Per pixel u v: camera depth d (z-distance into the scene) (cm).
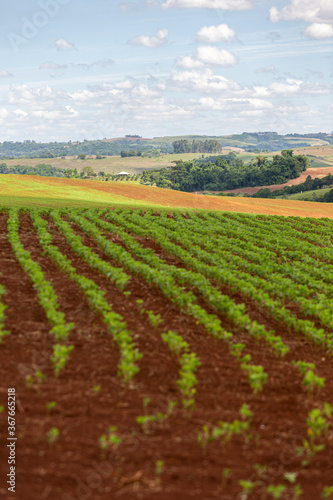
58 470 586
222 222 4369
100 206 5016
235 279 1720
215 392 873
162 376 927
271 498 558
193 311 1311
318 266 2433
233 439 693
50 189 6994
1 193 6100
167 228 3416
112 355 1016
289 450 674
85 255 2041
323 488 586
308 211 7050
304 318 1533
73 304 1403
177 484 575
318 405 856
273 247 2902
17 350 988
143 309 1356
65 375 886
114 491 554
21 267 1877
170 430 706
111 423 714
